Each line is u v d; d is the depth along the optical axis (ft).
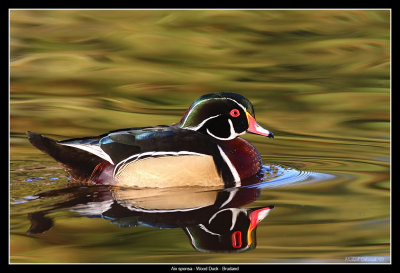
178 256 31.12
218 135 43.96
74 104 57.41
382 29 72.69
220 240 32.63
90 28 71.77
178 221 34.76
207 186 41.37
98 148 41.19
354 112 56.85
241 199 38.50
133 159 40.91
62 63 64.90
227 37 70.85
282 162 46.73
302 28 72.69
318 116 56.29
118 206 36.91
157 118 54.85
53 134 51.11
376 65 65.26
